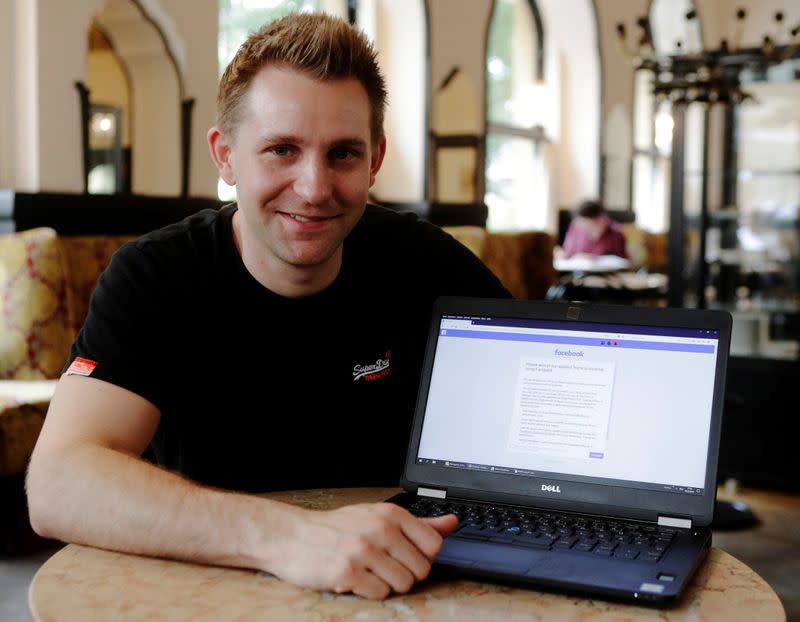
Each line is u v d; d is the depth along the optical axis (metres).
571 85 9.72
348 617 0.97
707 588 1.06
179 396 1.46
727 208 6.14
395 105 6.95
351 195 1.28
